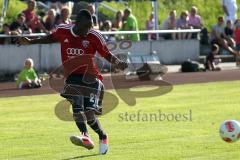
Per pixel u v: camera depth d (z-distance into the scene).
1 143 28.45
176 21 66.50
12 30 55.47
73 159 25.34
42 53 57.09
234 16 71.50
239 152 26.33
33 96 43.56
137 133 30.44
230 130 25.69
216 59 61.03
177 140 28.75
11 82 52.88
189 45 65.31
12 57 55.91
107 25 60.47
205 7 85.62
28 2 57.03
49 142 28.62
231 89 46.69
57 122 33.50
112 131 30.95
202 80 52.62
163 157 25.53
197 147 27.27
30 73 48.12
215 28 66.56
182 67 59.59
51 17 57.38
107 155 25.97
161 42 63.59
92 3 63.16
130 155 25.94
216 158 25.33
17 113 36.34
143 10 81.12
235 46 66.50
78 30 25.67
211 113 35.84
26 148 27.44
